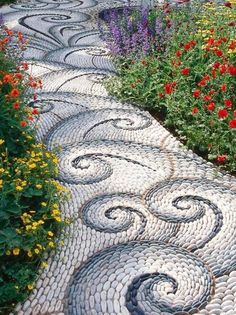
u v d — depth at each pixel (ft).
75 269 10.92
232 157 14.79
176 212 12.91
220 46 18.43
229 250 11.57
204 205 13.19
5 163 12.85
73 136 16.66
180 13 24.35
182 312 9.88
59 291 10.31
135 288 10.45
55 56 24.81
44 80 21.49
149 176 14.48
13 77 15.64
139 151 15.78
